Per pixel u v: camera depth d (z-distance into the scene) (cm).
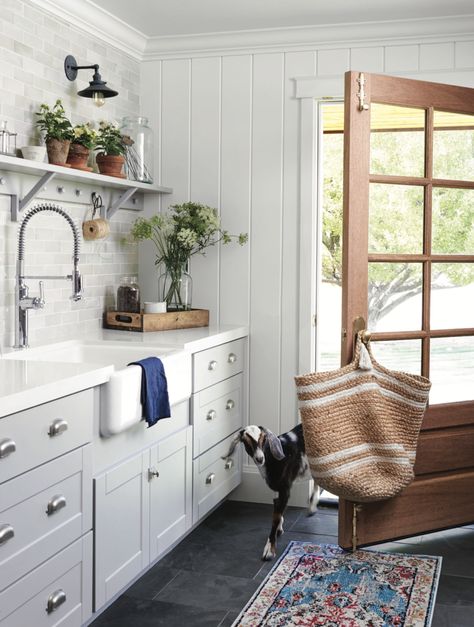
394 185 338
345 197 326
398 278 342
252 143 412
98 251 390
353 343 327
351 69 395
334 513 399
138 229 397
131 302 393
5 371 254
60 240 356
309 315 408
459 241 358
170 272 404
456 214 356
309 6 363
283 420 415
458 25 378
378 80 326
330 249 616
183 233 390
